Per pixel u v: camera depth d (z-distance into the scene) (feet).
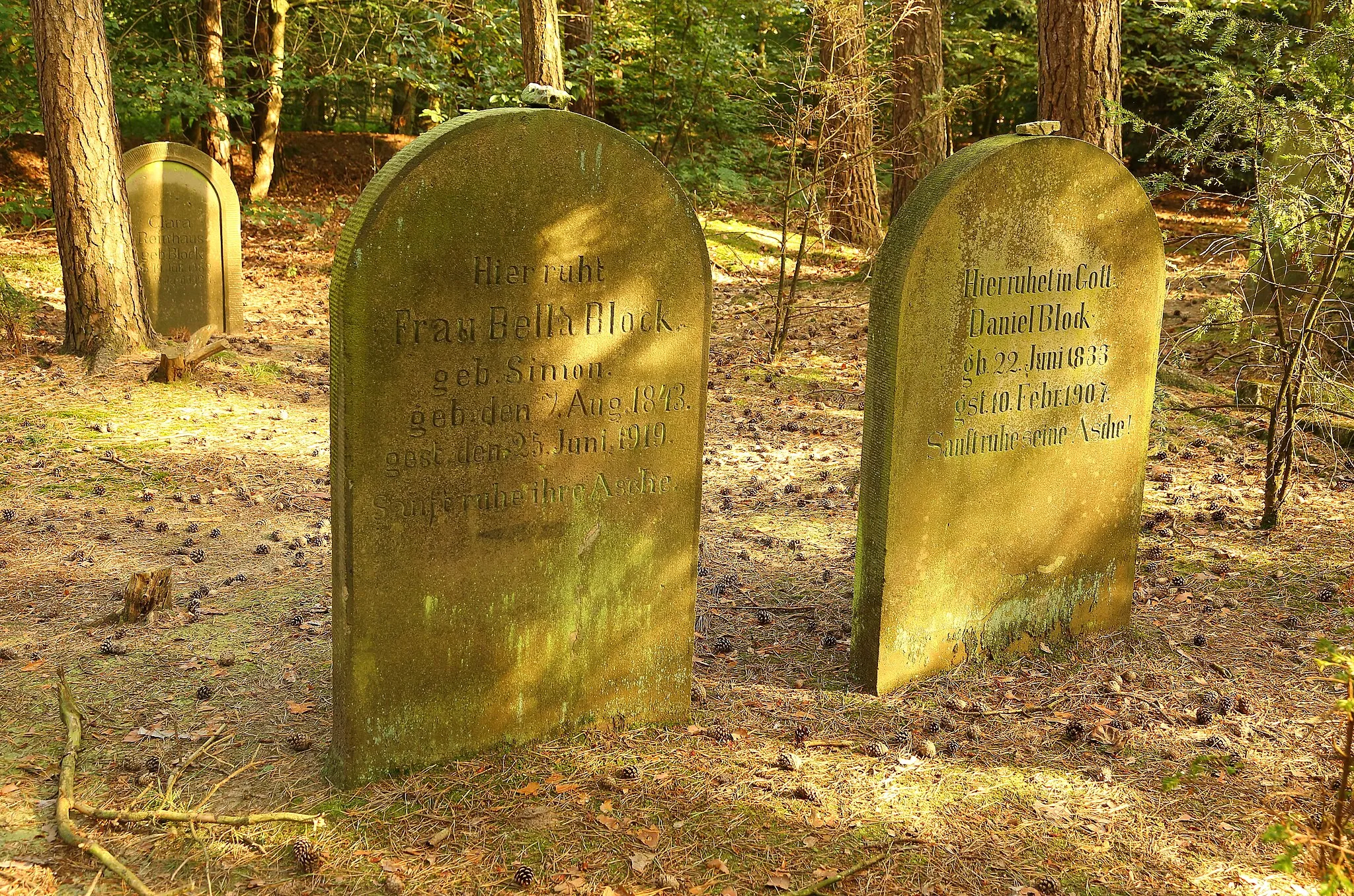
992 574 15.61
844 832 11.69
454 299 11.64
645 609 13.78
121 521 20.66
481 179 11.52
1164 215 60.49
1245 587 18.17
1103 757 13.30
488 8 58.95
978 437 14.88
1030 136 14.44
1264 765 13.05
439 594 12.28
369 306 11.12
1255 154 18.83
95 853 10.66
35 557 18.76
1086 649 16.42
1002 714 14.39
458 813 11.85
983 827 11.82
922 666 15.34
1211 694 14.78
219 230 37.09
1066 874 11.03
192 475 23.41
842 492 23.61
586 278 12.42
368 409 11.35
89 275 31.40
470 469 12.16
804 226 36.19
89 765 12.49
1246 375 30.12
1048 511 15.87
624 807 12.09
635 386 13.07
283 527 20.79
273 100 62.08
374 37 66.44
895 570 14.58
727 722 14.16
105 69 30.96
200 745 13.10
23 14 48.29
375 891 10.54
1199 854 11.38
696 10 60.85
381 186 11.05
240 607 17.11
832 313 42.14
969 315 14.35
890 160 67.21
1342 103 18.99
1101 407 15.96
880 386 14.16
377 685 12.12
